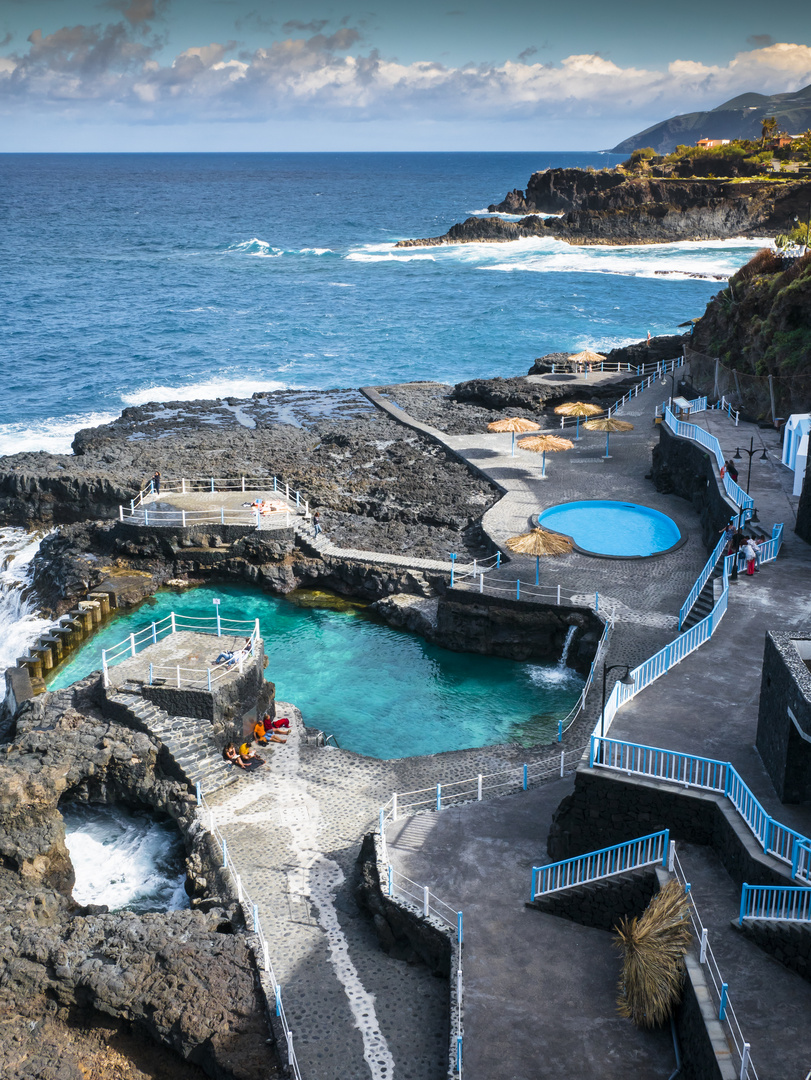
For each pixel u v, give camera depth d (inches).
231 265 6673.2
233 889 921.5
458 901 842.2
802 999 652.1
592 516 1829.5
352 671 1445.6
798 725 763.4
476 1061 674.2
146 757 1115.9
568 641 1425.9
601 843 858.1
